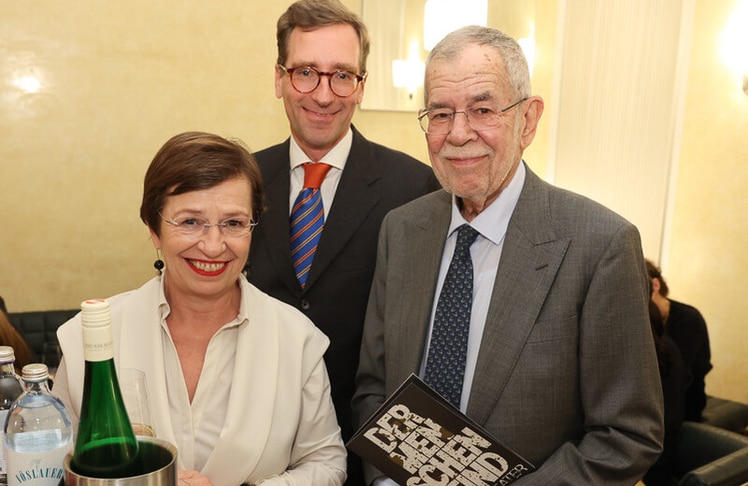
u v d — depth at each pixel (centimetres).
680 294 394
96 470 77
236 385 113
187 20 346
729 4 358
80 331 112
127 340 112
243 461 111
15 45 316
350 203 174
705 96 373
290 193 180
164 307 114
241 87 363
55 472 86
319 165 176
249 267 173
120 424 78
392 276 142
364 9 365
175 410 113
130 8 333
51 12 319
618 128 406
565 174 436
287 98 173
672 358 240
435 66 118
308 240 175
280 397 117
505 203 127
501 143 117
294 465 124
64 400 114
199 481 97
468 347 127
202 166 102
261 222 175
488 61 114
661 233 397
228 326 115
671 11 379
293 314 126
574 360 118
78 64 328
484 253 129
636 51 394
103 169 341
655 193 396
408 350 134
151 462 78
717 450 229
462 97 115
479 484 113
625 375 115
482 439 108
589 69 416
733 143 364
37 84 322
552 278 118
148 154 349
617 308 114
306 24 165
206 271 106
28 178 329
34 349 306
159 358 111
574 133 428
